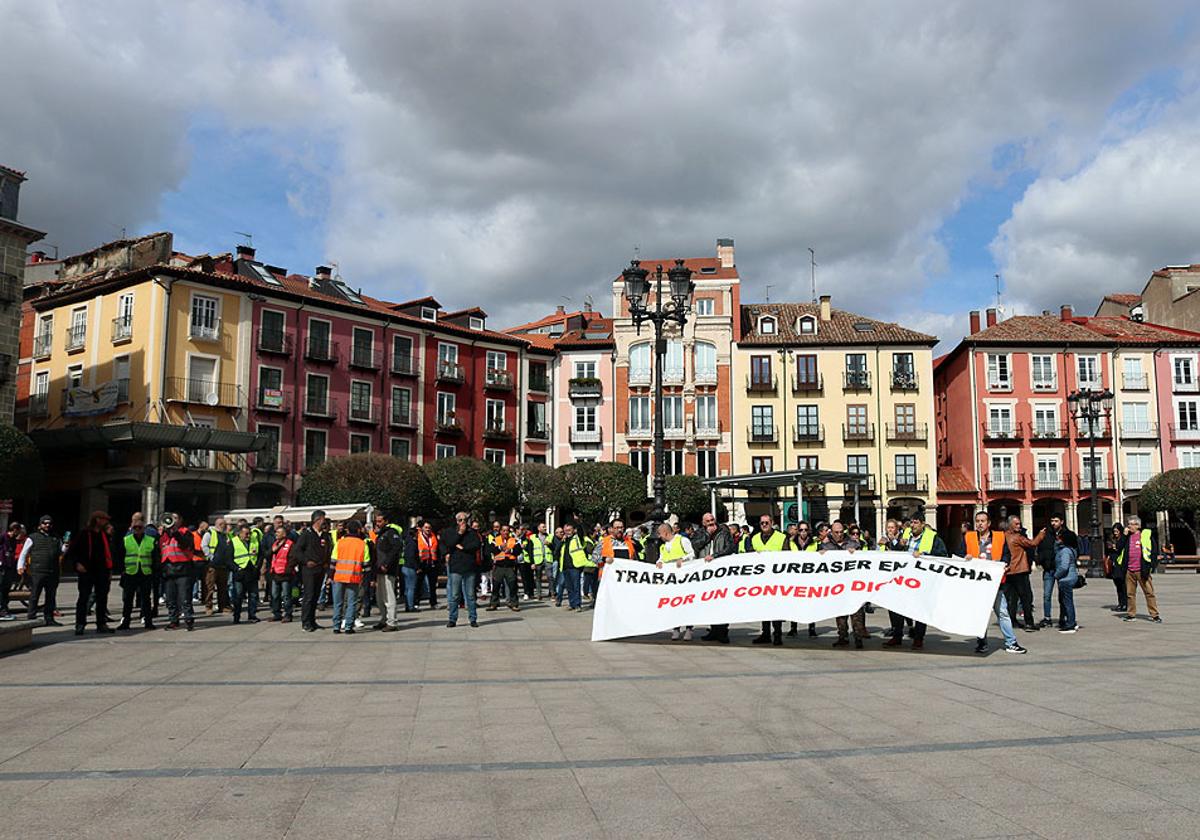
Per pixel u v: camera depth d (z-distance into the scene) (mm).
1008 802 5266
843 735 7090
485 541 19844
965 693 8984
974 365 52688
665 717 7832
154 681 9867
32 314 45344
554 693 9070
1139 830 4754
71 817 5023
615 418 54281
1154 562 16891
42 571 16125
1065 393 52156
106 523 15211
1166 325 58062
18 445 31719
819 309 57375
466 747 6715
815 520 51906
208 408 40500
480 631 15477
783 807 5211
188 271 39875
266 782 5758
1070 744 6703
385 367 47812
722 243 56062
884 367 52875
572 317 63406
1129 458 51688
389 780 5812
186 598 15594
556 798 5410
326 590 20031
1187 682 9516
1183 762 6148
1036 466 51719
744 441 53000
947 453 58156
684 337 54094
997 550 13930
